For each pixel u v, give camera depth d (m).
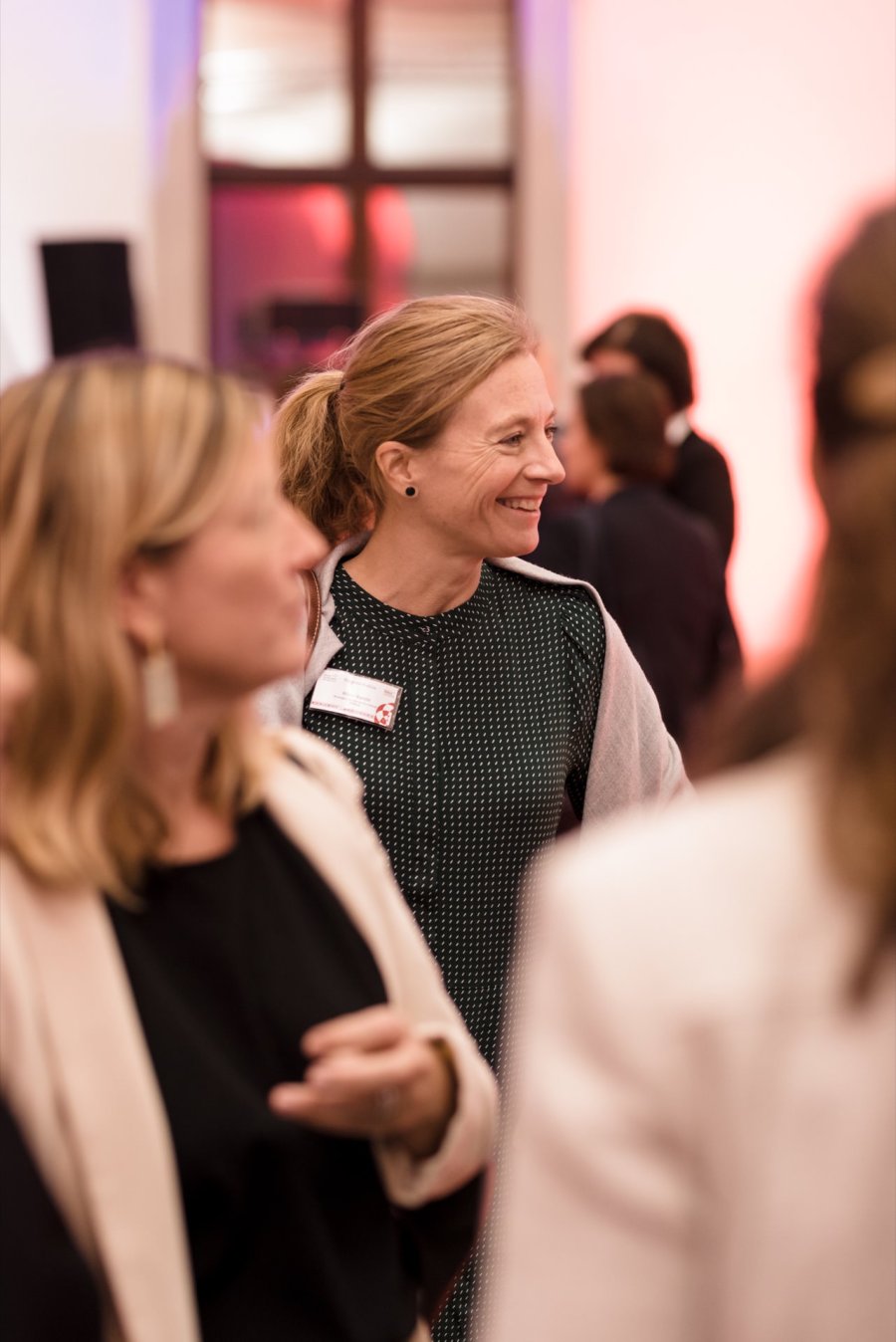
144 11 8.59
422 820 1.92
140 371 1.19
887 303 0.75
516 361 1.91
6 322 8.57
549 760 2.00
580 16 8.55
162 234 8.77
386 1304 1.28
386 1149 1.30
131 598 1.18
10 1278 1.05
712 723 0.86
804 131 8.42
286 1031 1.25
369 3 8.94
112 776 1.16
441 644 1.97
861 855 0.74
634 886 0.79
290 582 1.23
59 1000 1.14
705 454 4.07
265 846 1.30
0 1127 1.08
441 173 9.02
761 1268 0.75
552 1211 0.79
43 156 8.57
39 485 1.15
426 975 1.37
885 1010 0.75
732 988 0.76
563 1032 0.79
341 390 1.97
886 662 0.74
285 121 9.01
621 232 8.62
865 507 0.74
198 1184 1.19
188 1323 1.14
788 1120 0.75
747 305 8.52
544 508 3.98
